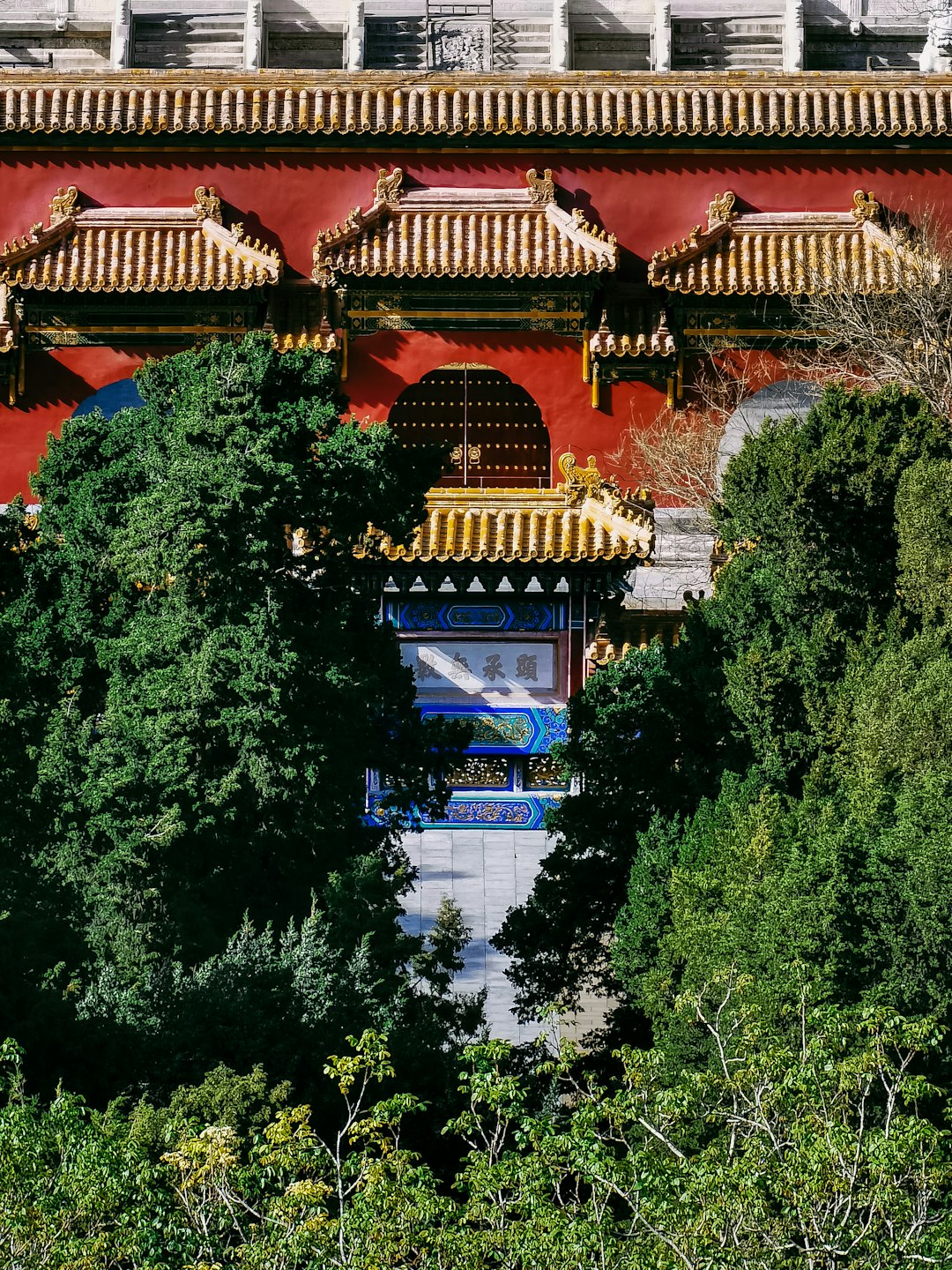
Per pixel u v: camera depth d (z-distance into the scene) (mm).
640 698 51250
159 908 43469
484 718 65500
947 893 38219
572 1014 51125
